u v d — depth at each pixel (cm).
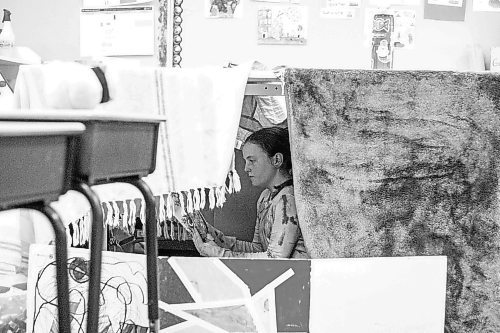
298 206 142
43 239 145
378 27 262
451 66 264
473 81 135
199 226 165
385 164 138
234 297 142
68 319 78
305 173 140
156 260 114
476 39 263
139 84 138
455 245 141
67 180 79
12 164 66
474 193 139
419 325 141
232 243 163
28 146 69
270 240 157
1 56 223
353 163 139
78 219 141
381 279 141
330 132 138
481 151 138
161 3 266
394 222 141
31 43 278
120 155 95
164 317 143
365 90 136
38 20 277
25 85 131
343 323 141
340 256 143
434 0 261
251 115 156
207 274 143
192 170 142
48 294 144
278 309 141
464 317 143
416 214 140
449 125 137
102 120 86
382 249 142
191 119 142
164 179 141
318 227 142
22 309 146
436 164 138
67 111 80
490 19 262
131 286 144
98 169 87
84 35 275
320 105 137
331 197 140
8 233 146
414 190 139
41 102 131
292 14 262
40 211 75
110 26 272
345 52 264
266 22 263
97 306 84
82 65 120
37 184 71
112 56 273
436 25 263
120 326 144
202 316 142
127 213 145
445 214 140
